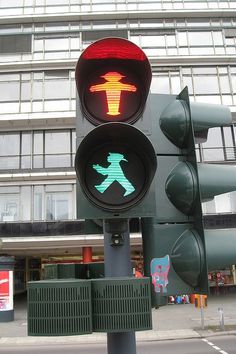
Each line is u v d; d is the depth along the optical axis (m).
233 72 29.42
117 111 2.72
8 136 28.58
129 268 2.73
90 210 2.52
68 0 29.95
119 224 2.62
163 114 3.00
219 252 2.62
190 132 2.88
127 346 2.61
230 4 30.28
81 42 29.53
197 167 2.79
